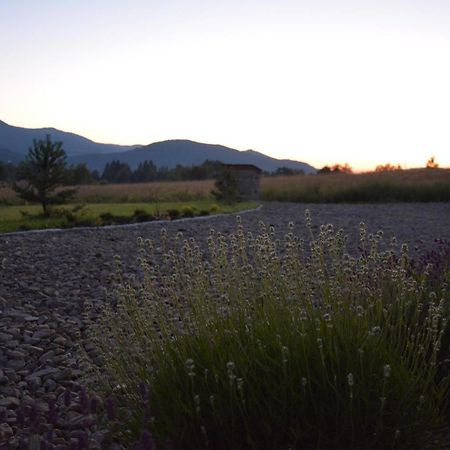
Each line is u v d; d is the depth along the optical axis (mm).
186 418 3301
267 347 3432
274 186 43250
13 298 8438
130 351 4227
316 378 3291
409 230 18078
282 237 15617
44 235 16266
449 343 4070
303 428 3215
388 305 4098
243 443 3275
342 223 20703
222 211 25969
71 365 5594
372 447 3217
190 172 95312
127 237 15898
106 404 3082
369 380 3260
